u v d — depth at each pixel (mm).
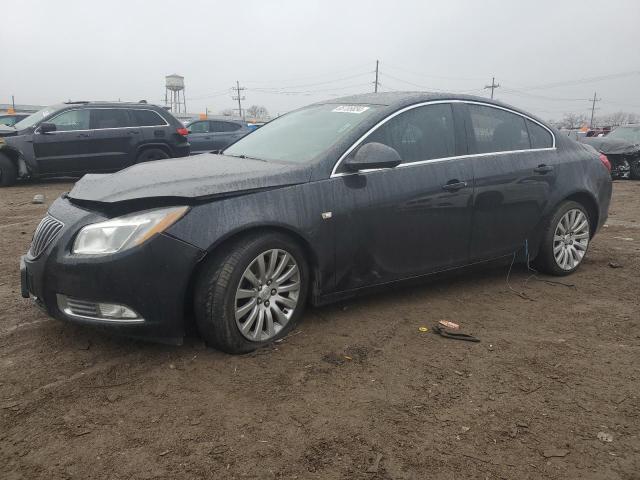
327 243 3592
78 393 2852
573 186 4922
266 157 4051
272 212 3332
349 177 3705
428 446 2475
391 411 2742
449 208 4145
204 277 3182
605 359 3369
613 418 2729
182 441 2467
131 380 2994
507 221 4547
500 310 4180
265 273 3365
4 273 4969
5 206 9109
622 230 7449
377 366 3209
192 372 3086
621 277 5059
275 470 2291
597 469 2346
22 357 3242
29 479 2207
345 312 4043
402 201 3889
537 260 4973
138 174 3607
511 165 4539
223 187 3246
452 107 4375
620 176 15336
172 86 58594
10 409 2693
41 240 3316
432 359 3318
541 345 3557
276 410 2725
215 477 2240
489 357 3363
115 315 3070
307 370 3133
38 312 3947
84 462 2314
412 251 4035
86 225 3139
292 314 3545
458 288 4676
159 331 3141
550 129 5031
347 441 2494
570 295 4547
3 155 11672
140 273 3012
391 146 3957
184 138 12797
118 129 11984
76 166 11711
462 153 4309
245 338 3299
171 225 3061
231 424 2604
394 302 4289
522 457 2418
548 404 2846
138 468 2283
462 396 2904
